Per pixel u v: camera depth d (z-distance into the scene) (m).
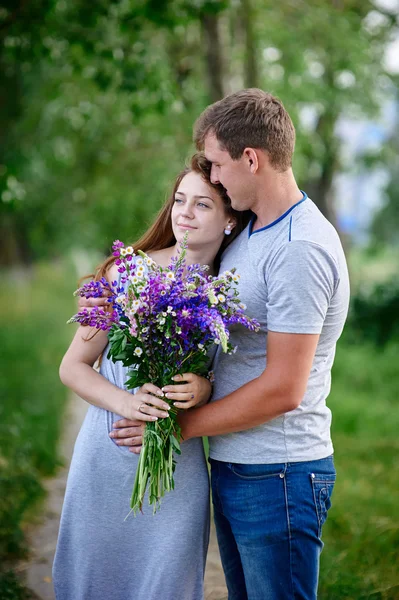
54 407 6.70
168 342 2.07
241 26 7.80
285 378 2.02
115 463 2.27
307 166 9.93
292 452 2.13
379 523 3.69
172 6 5.51
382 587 3.05
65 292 18.89
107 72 6.03
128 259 2.11
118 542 2.29
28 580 3.31
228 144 2.07
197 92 7.93
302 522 2.12
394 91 9.88
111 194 9.65
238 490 2.18
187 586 2.29
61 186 10.82
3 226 18.17
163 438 2.12
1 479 4.10
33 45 5.84
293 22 8.25
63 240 16.33
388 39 9.12
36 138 9.27
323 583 3.07
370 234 19.06
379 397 7.06
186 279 2.08
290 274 2.00
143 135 9.03
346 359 8.39
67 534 2.34
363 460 4.93
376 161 11.39
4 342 10.17
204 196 2.25
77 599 2.35
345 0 8.81
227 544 2.40
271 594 2.15
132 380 2.15
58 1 5.66
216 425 2.11
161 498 2.26
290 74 8.33
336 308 2.12
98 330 2.28
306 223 2.05
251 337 2.17
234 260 2.23
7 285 18.06
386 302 9.81
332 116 9.77
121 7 5.62
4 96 9.64
